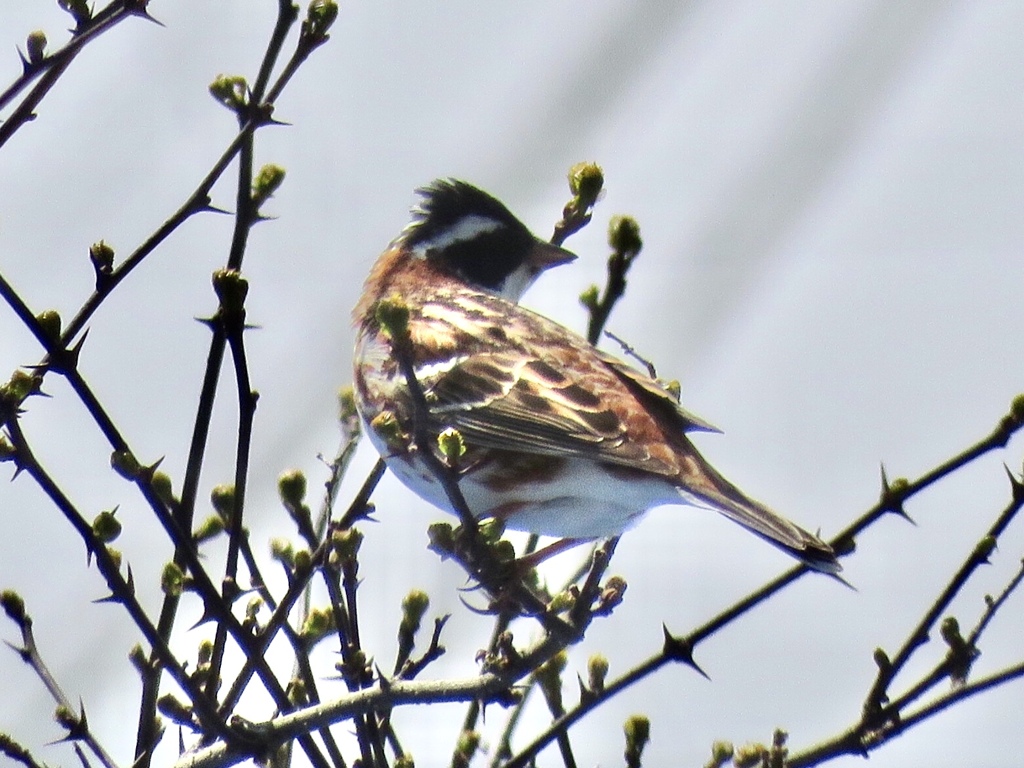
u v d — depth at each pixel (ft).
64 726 27.25
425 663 28.63
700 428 36.11
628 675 29.32
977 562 29.01
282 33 29.50
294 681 30.83
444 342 38.40
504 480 35.83
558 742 29.71
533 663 28.40
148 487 26.08
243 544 29.37
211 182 28.78
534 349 37.45
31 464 24.50
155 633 25.79
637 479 34.30
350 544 28.19
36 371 25.77
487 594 32.60
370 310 42.50
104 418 25.70
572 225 35.55
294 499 30.09
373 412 38.73
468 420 36.52
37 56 28.45
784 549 29.25
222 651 28.17
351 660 28.35
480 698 27.89
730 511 31.35
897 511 29.86
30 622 28.02
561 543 35.68
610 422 34.76
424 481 35.19
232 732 26.73
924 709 29.01
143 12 29.30
